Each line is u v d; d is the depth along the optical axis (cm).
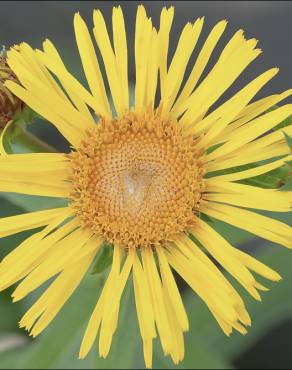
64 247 27
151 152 28
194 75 27
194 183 27
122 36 27
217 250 26
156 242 27
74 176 27
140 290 26
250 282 26
